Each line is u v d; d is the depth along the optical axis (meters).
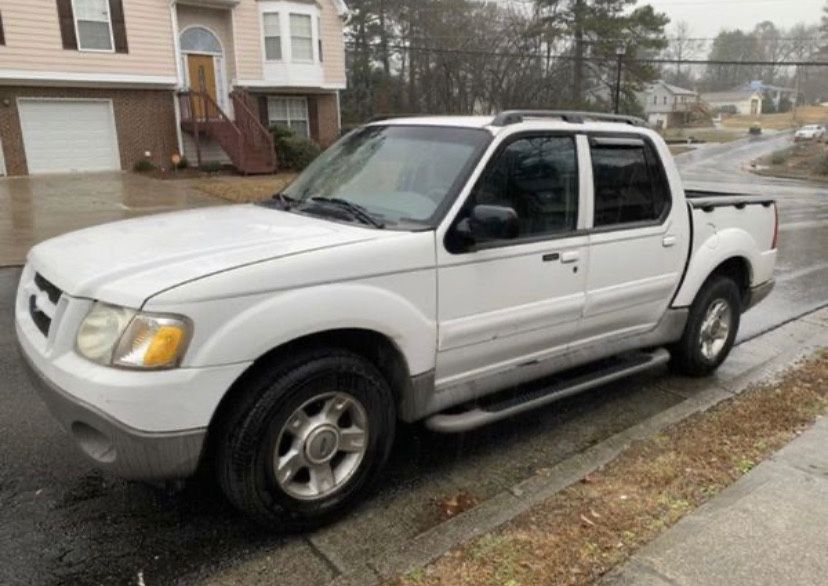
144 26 19.81
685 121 94.19
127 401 2.53
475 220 3.21
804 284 8.49
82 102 19.45
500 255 3.47
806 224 14.73
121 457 2.61
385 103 41.31
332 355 2.95
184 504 3.24
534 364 3.89
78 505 3.22
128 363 2.55
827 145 53.38
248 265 2.72
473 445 3.95
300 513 2.97
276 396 2.79
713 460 3.55
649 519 3.01
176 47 20.55
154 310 2.54
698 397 4.66
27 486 3.37
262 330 2.70
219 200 14.91
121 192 15.88
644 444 3.78
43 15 18.06
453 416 3.51
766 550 2.78
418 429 4.12
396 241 3.11
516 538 2.87
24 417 4.13
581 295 3.93
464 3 43.47
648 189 4.29
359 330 3.06
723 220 4.85
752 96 109.62
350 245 2.99
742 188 27.19
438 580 2.61
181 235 3.20
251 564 2.83
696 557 2.73
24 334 3.11
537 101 40.53
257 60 22.84
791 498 3.17
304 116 24.75
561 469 3.57
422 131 3.85
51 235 10.62
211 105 21.77
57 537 2.98
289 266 2.79
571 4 44.06
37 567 2.79
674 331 4.70
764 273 5.27
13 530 3.02
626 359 4.55
